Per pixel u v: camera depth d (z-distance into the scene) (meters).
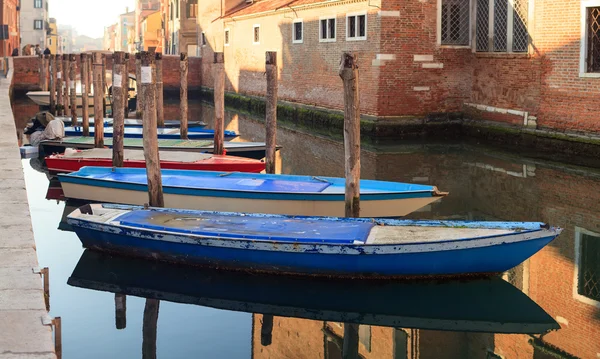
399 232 8.39
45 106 31.80
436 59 20.30
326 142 20.00
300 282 8.40
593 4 15.92
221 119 14.66
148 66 10.11
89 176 12.36
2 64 37.91
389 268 8.08
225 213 9.27
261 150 16.41
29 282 6.14
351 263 8.07
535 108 17.88
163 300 8.01
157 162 10.30
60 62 28.77
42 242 10.09
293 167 15.64
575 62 16.53
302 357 6.60
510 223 8.27
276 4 29.05
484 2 19.81
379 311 7.76
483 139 19.67
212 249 8.42
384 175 14.45
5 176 10.25
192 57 39.91
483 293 8.11
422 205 10.48
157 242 8.68
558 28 16.95
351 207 9.18
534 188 13.16
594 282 8.40
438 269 8.10
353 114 9.01
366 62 20.64
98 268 8.95
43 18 81.12
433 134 20.52
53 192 13.40
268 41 29.19
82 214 9.32
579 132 16.53
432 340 7.05
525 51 18.22
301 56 25.69
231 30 34.38
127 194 11.61
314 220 8.94
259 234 8.35
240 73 33.28
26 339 5.10
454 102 20.61
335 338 7.11
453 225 8.46
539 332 7.16
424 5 20.00
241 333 7.16
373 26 20.23
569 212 11.37
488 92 19.64
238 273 8.58
